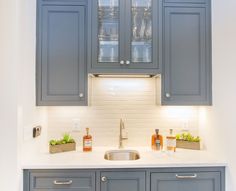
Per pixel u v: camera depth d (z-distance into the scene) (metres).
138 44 2.21
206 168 1.95
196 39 2.26
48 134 2.51
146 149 2.42
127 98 2.55
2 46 1.78
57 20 2.21
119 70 2.17
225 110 1.97
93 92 2.54
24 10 1.91
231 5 1.88
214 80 2.18
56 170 1.89
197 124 2.58
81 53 2.21
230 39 1.89
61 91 2.20
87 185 1.90
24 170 1.88
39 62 2.19
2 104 1.77
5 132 1.77
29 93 2.02
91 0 2.14
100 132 2.54
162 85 2.23
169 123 2.57
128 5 2.17
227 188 1.92
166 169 1.93
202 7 2.27
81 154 2.21
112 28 2.21
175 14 2.26
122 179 1.91
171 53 2.24
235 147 1.81
